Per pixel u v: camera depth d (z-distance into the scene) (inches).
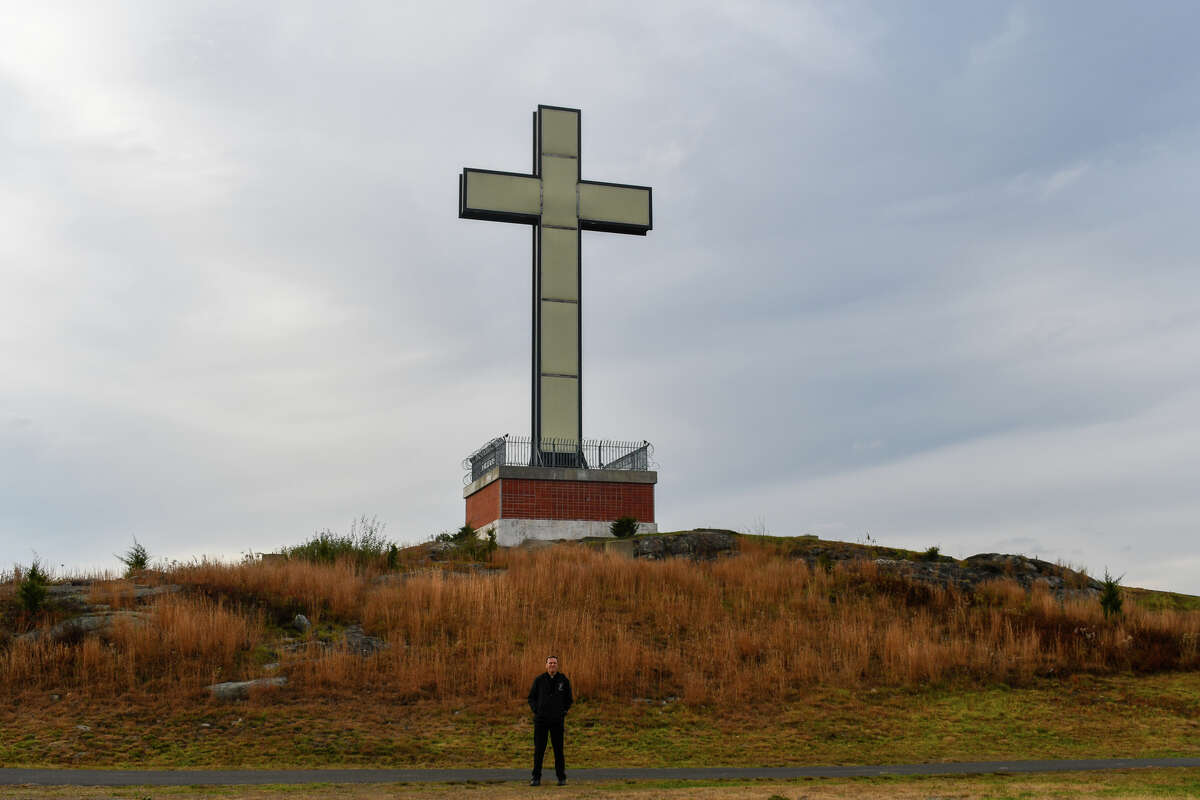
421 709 690.8
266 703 677.9
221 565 944.3
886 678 805.2
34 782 500.7
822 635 879.7
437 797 455.5
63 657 710.5
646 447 1378.0
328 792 469.7
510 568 1042.7
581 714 701.9
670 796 453.7
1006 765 600.1
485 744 633.6
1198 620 968.3
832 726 699.4
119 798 438.9
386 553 1063.0
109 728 624.1
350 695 702.5
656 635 859.4
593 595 942.4
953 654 839.7
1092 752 650.8
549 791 480.1
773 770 579.2
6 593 824.3
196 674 706.2
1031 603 997.8
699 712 718.5
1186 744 674.2
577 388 1374.3
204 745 603.8
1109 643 896.9
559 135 1422.2
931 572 1092.5
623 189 1430.9
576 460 1355.8
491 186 1385.3
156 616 777.6
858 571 1069.8
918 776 552.4
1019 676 822.5
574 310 1387.8
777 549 1196.5
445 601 876.6
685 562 1082.7
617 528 1286.9
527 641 817.5
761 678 780.0
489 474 1341.0
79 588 869.8
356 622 840.9
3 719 629.6
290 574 909.8
